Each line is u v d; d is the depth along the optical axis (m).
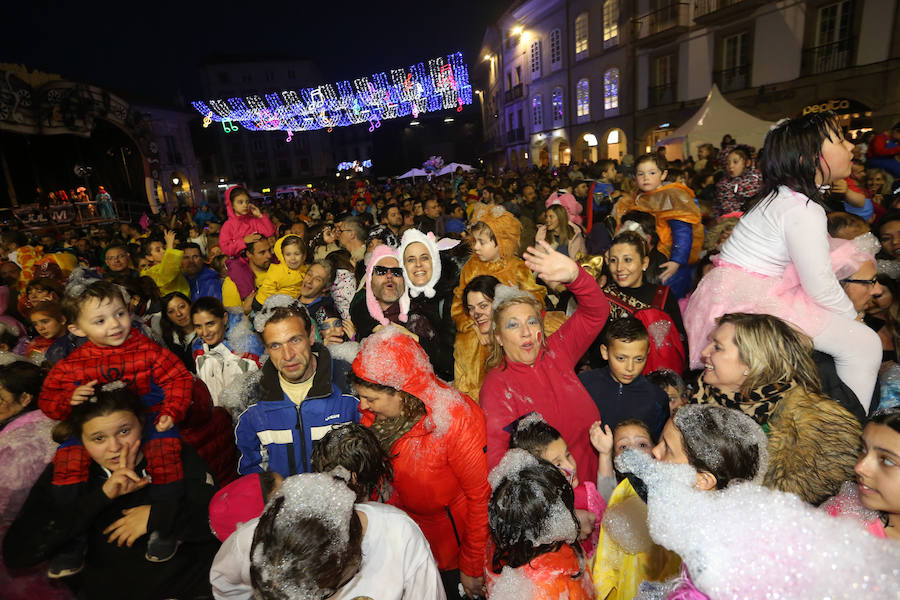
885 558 0.90
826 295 1.97
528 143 34.19
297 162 64.06
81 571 1.94
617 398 2.39
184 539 2.01
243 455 2.37
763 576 0.94
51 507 1.84
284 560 1.08
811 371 1.66
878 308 2.43
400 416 1.96
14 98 18.42
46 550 1.82
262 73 63.19
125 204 26.38
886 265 2.57
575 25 26.48
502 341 2.15
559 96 29.19
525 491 1.42
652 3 21.34
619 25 23.44
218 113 39.53
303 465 2.32
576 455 2.27
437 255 3.23
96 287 2.21
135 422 1.89
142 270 6.33
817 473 1.49
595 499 1.99
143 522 1.95
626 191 7.14
